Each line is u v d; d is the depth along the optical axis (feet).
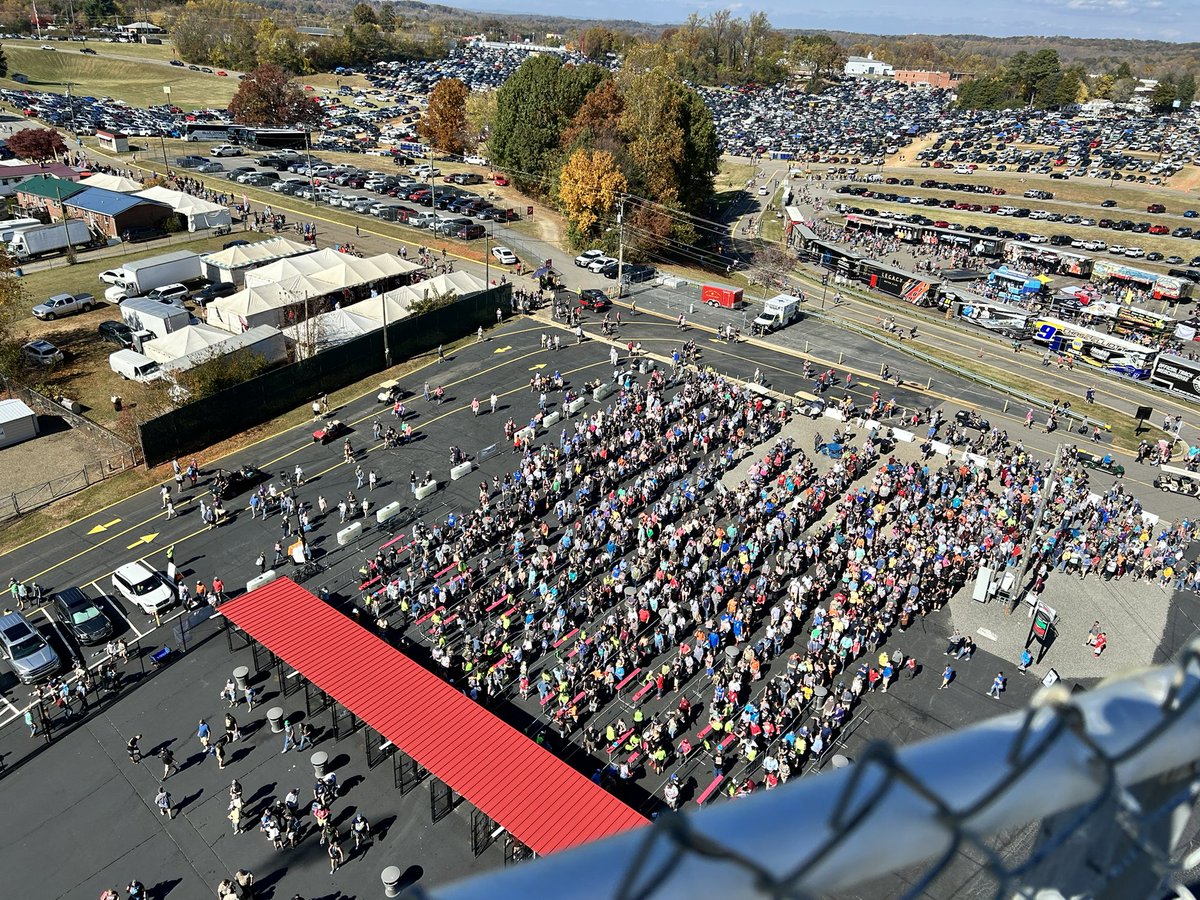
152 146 443.73
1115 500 169.89
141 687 119.14
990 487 174.40
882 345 254.88
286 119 492.95
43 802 102.83
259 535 152.15
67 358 217.77
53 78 635.66
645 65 653.30
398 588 133.69
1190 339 274.77
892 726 116.47
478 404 198.29
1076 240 400.26
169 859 96.94
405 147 483.92
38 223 299.38
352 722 113.91
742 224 415.85
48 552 146.51
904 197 468.75
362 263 255.09
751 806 7.17
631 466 171.22
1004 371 246.27
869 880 7.86
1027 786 7.90
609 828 91.40
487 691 117.70
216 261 261.44
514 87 382.42
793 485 167.12
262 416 191.42
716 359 233.35
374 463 175.22
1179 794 9.15
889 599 133.59
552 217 358.84
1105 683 8.99
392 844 98.58
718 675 119.55
